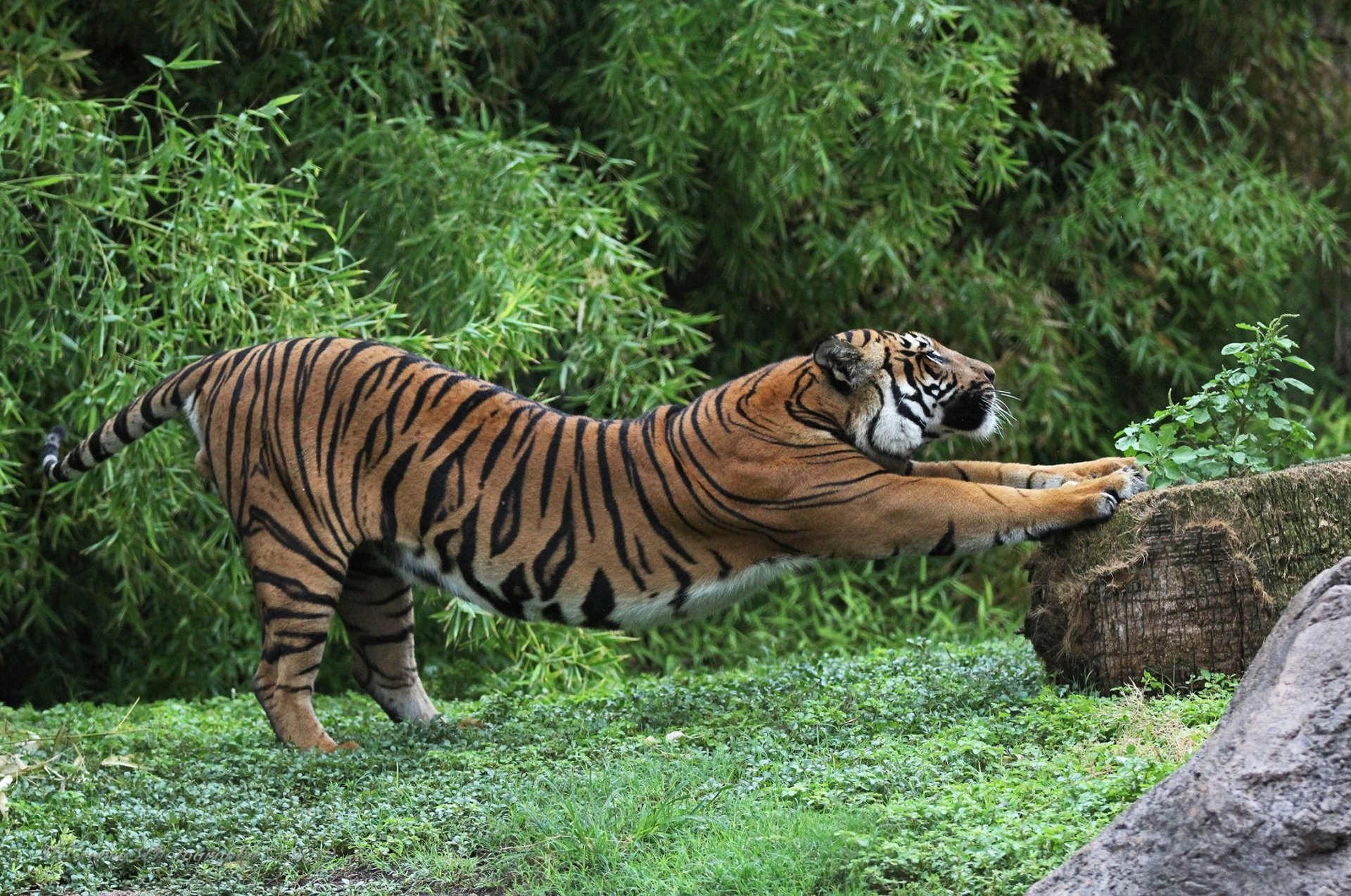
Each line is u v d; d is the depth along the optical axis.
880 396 8.67
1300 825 4.52
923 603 15.84
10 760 8.57
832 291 16.55
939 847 5.67
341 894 6.25
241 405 9.10
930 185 15.65
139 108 14.63
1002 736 7.40
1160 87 18.33
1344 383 20.42
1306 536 7.68
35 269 13.25
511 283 12.72
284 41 14.16
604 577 8.79
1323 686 4.77
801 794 6.65
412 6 13.93
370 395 8.93
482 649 14.31
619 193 15.00
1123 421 18.08
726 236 16.25
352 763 8.21
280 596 8.94
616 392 13.66
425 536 8.92
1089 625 7.93
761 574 8.81
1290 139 18.98
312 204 14.20
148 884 6.59
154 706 11.81
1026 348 16.77
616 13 15.09
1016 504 8.12
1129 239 17.73
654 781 7.00
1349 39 19.59
